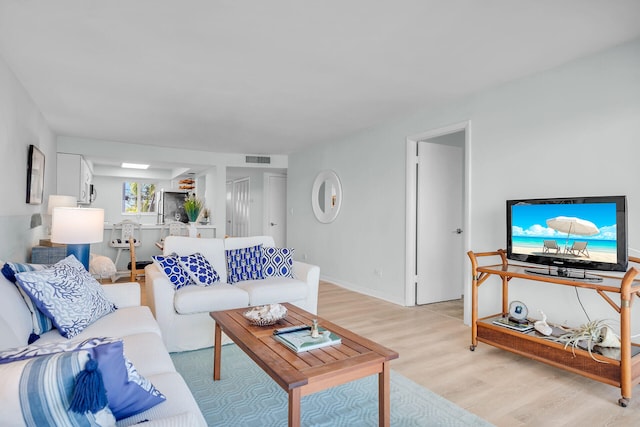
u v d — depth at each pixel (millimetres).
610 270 2393
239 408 2057
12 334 1555
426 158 4586
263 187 8242
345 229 5555
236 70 3096
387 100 3883
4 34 2484
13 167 3207
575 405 2121
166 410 1199
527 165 3178
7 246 3059
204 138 5797
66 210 2914
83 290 2078
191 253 3457
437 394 2234
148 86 3480
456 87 3488
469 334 3365
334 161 5852
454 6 2127
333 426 1886
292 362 1635
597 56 2740
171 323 2834
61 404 767
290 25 2354
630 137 2562
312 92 3641
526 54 2771
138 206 9938
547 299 3029
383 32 2438
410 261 4441
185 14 2227
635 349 2328
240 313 2422
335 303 4527
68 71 3125
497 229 3406
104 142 5984
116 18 2277
